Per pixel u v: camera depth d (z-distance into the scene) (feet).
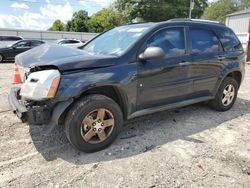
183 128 14.19
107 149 11.68
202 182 9.44
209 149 11.86
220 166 10.49
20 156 11.00
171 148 11.87
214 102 16.71
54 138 12.64
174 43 13.60
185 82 14.10
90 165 10.40
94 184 9.24
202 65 14.74
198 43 14.75
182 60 13.69
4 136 12.73
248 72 35.45
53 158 10.90
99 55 11.75
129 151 11.53
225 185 9.29
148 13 145.18
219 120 15.55
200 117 15.93
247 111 17.51
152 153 11.38
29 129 13.57
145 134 13.29
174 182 9.41
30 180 9.41
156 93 12.95
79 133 10.82
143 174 9.85
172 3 147.23
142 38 12.35
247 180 9.61
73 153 11.32
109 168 10.21
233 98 17.52
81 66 10.61
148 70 12.30
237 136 13.38
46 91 9.95
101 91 11.66
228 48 16.43
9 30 99.81
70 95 10.24
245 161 10.92
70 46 14.15
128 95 11.85
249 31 46.55
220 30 16.24
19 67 11.65
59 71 10.21
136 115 12.59
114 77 11.18
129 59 11.78
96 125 11.25
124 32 13.93
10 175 9.69
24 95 10.40
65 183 9.27
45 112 10.32
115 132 11.82
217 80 15.94
